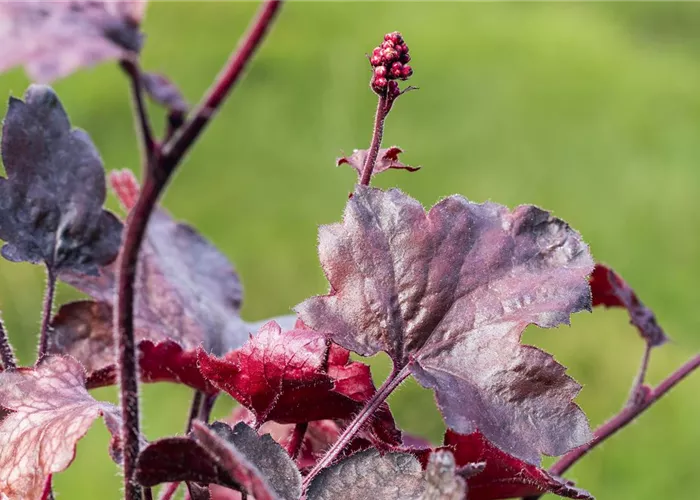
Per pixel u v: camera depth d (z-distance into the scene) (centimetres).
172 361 49
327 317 47
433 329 47
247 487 41
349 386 47
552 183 187
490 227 47
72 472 112
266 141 197
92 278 52
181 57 222
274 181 182
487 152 198
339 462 45
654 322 54
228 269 58
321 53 232
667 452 124
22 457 45
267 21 39
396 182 183
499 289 47
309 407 47
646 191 187
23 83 178
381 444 46
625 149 201
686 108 219
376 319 47
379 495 44
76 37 38
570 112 216
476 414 45
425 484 44
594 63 243
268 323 47
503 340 46
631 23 277
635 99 223
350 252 47
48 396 46
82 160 51
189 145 40
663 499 117
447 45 245
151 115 178
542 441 45
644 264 165
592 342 144
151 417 122
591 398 131
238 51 40
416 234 47
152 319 54
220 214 171
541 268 47
